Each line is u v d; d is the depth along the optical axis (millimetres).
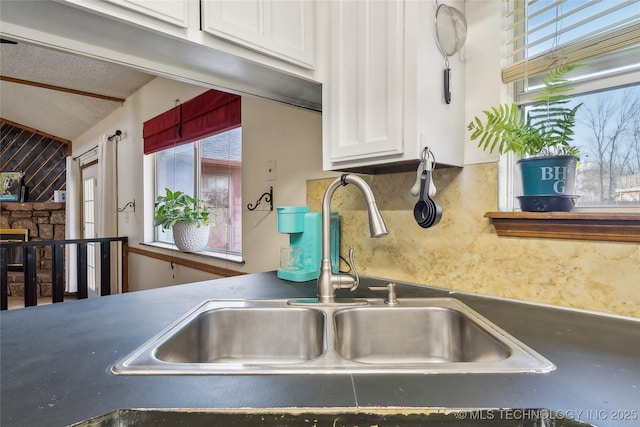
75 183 5090
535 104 1057
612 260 834
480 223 1080
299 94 1354
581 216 853
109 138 3957
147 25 835
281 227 1368
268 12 1060
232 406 449
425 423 447
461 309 926
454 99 1085
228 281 1342
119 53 956
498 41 1067
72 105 3922
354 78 1101
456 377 538
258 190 1915
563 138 940
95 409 443
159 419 442
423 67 978
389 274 1319
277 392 488
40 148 5199
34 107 4238
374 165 1124
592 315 856
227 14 964
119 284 3689
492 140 1053
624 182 898
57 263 2416
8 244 2152
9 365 579
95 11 760
